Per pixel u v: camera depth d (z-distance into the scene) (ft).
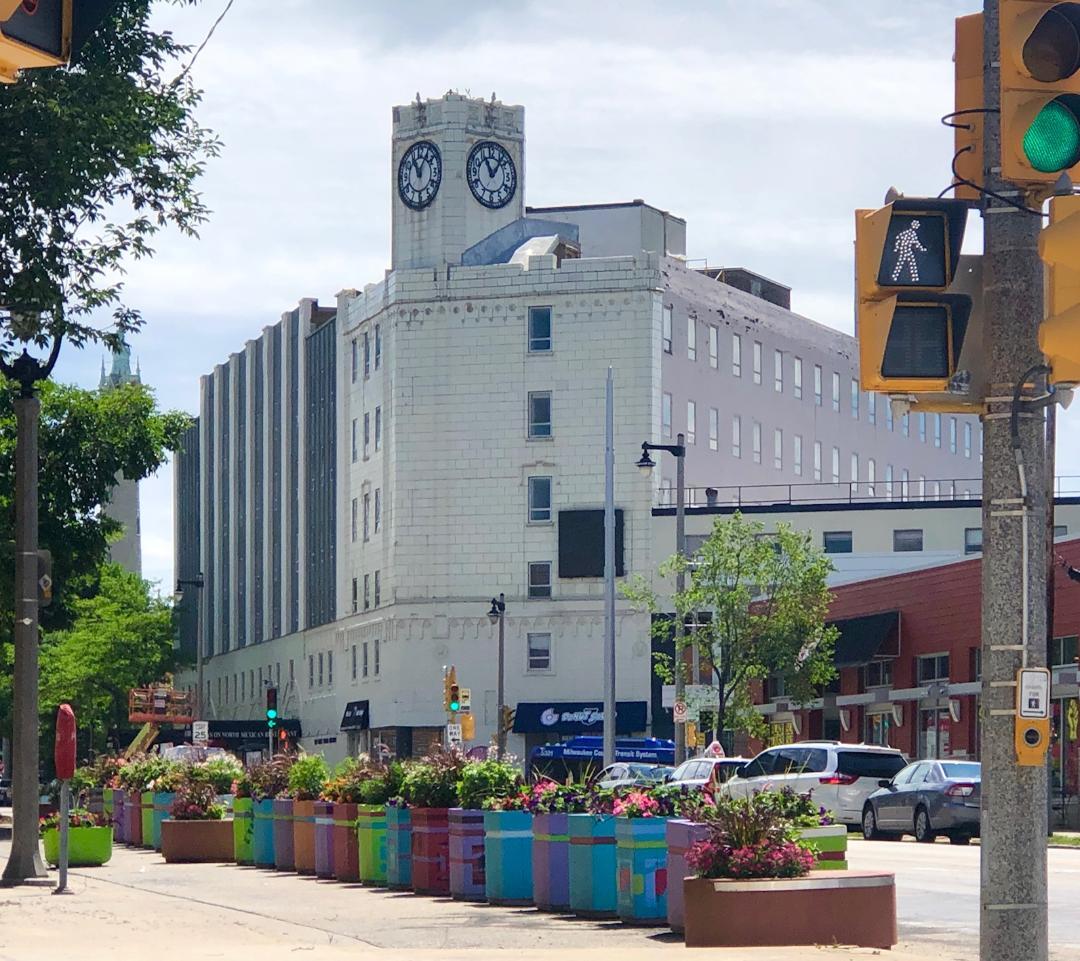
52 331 88.63
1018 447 34.09
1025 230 34.24
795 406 362.33
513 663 305.32
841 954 49.21
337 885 90.58
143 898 82.94
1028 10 31.53
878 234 32.76
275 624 383.86
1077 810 168.45
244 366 409.69
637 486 302.04
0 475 143.64
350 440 339.77
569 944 58.34
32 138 83.30
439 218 322.34
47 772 355.15
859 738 215.10
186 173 90.99
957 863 100.53
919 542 287.28
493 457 309.22
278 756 110.83
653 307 306.14
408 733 310.24
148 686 346.33
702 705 199.11
